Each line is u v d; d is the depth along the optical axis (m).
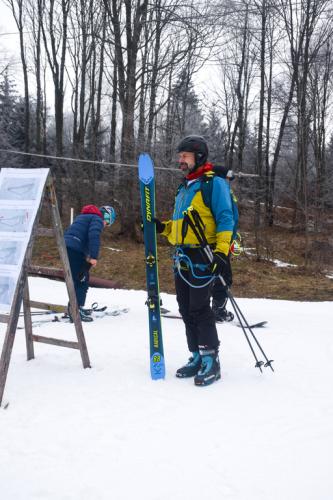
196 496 1.99
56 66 19.83
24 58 22.23
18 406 2.92
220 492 2.02
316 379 3.48
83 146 19.69
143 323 5.56
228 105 25.84
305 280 12.09
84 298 5.70
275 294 10.55
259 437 2.54
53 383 3.31
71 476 2.15
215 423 2.70
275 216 23.02
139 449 2.39
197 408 2.91
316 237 15.52
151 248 3.43
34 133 31.20
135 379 3.40
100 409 2.88
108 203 17.80
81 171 17.50
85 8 19.25
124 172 14.92
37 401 3.00
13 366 3.68
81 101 20.78
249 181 18.20
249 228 18.89
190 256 3.32
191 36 16.00
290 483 2.09
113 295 7.82
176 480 2.12
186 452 2.37
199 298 3.31
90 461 2.28
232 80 25.12
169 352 4.20
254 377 3.51
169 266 12.41
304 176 14.95
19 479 2.13
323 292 10.69
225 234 3.18
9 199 3.34
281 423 2.71
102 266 12.47
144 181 3.41
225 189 3.28
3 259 3.18
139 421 2.72
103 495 2.01
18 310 3.04
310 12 16.61
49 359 3.86
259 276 12.27
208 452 2.37
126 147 14.88
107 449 2.40
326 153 27.44
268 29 19.41
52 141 32.06
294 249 16.02
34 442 2.47
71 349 4.24
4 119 28.83
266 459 2.30
